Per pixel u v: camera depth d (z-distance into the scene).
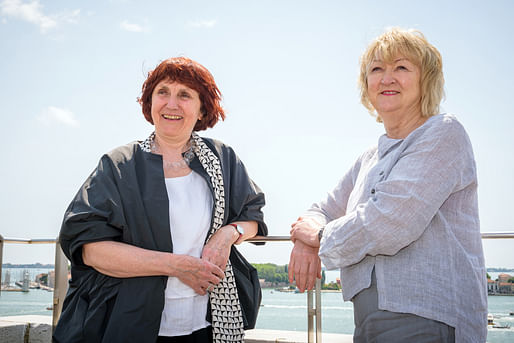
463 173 1.80
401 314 1.72
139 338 1.88
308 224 2.27
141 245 1.99
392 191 1.78
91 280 2.02
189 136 2.29
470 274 1.73
